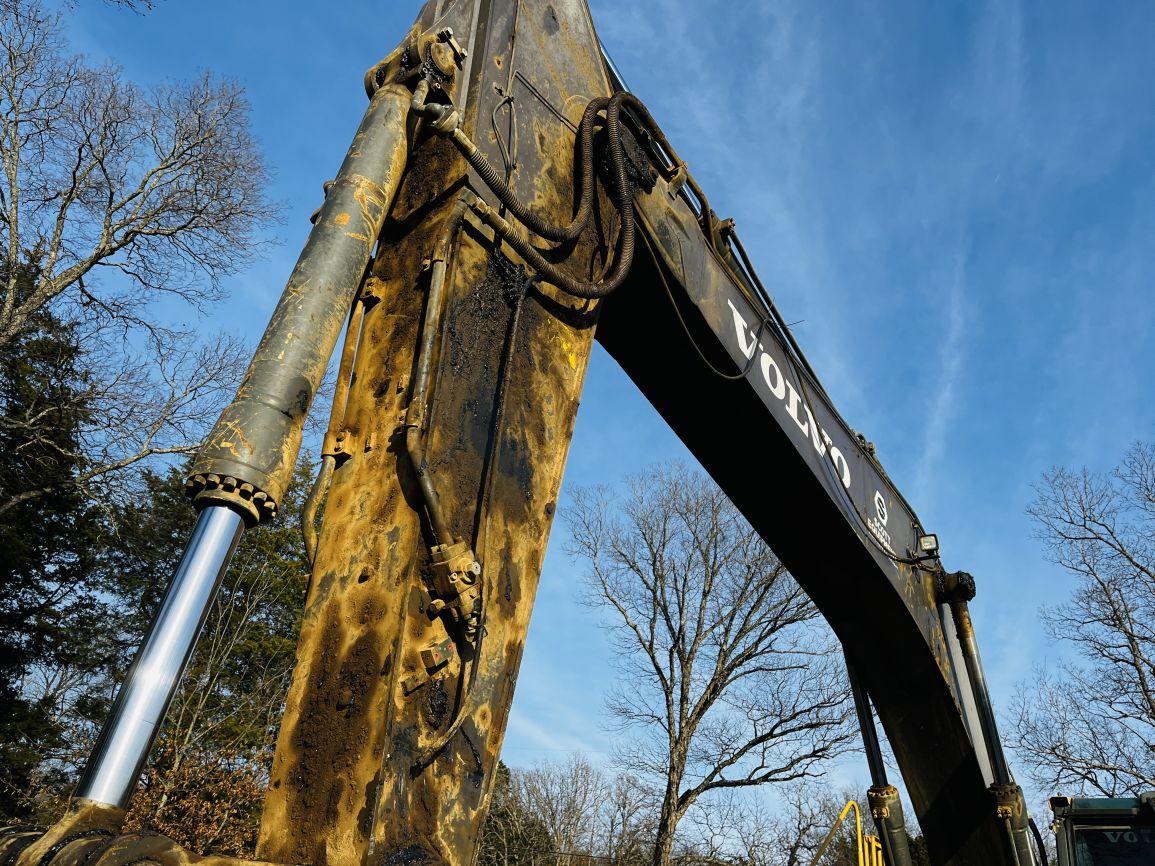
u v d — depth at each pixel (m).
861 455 5.57
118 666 24.77
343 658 2.10
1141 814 5.62
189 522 21.70
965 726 5.39
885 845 5.32
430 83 2.70
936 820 5.43
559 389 2.86
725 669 22.47
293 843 1.93
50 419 18.80
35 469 19.22
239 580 25.80
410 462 2.23
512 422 2.62
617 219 3.52
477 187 2.77
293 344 2.04
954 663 5.63
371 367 2.55
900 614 5.30
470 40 3.05
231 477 1.83
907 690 5.50
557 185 3.25
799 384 4.98
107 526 21.06
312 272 2.17
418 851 1.93
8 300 18.16
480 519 2.34
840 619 5.49
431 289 2.45
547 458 2.72
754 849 24.94
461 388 2.47
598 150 3.57
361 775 1.91
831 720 21.36
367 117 2.59
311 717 2.07
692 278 4.18
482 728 2.21
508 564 2.45
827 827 25.45
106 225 18.89
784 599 22.83
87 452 17.95
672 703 22.39
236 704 23.61
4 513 20.36
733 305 4.53
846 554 5.13
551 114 3.34
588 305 3.12
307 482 28.41
